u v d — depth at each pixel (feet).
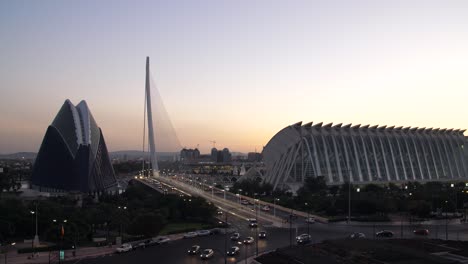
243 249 289.33
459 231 357.82
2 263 254.27
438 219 417.90
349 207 409.69
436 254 233.35
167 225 409.08
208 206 437.58
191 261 255.29
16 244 313.73
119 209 396.57
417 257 220.84
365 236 328.49
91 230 342.03
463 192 513.45
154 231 327.47
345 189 590.14
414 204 434.30
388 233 327.88
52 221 343.05
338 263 213.25
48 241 326.03
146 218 326.03
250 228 380.99
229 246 300.20
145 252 283.38
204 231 351.05
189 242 319.47
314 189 622.54
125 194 617.21
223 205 544.21
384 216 426.51
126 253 280.51
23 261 259.19
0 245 304.71
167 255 272.92
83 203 541.75
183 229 371.76
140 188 654.94
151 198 524.52
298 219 427.74
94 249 291.58
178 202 449.48
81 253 279.69
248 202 574.15
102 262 254.06
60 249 274.98
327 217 433.07
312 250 247.29
